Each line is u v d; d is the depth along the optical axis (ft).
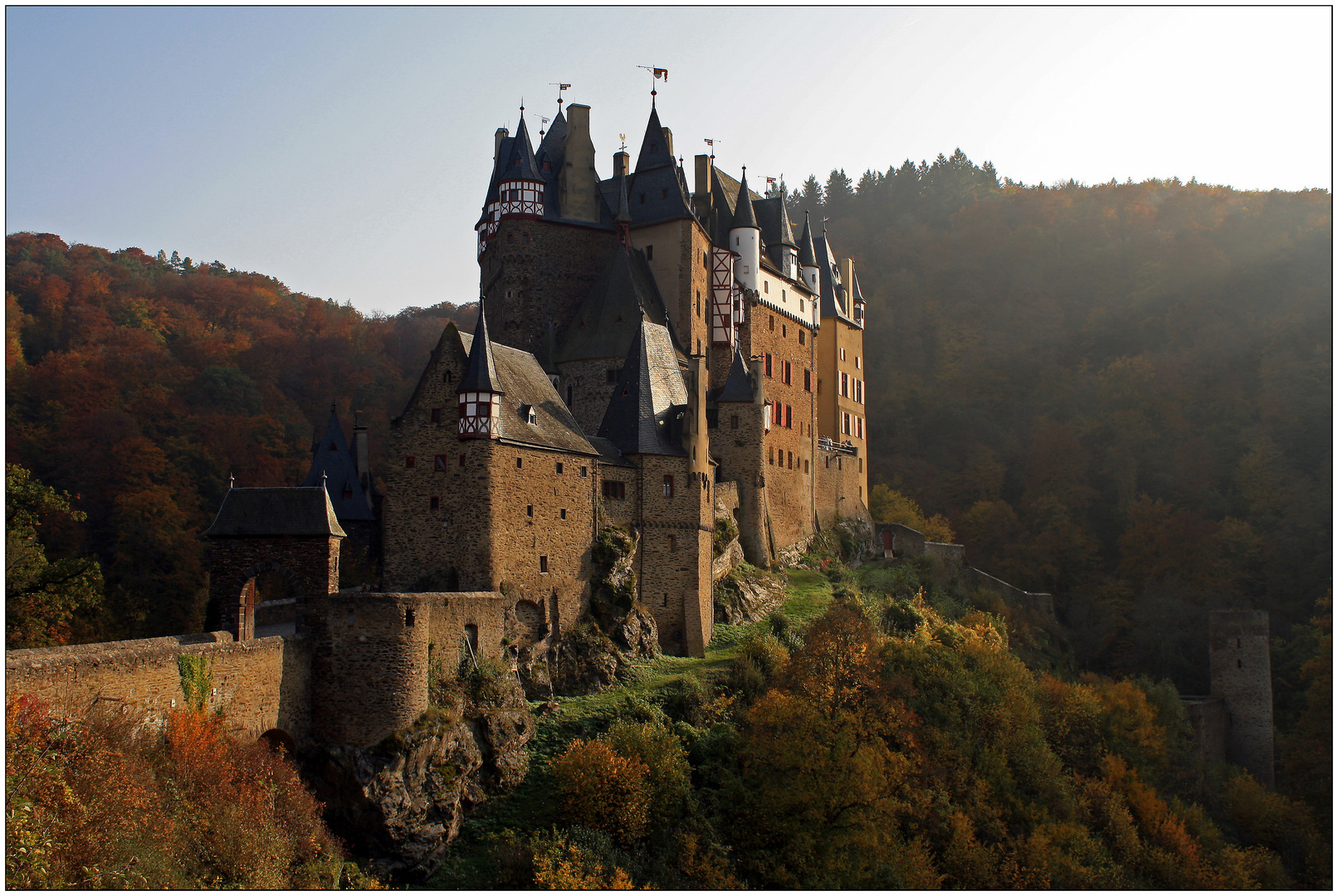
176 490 262.26
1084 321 463.01
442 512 165.17
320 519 136.05
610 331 229.66
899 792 167.02
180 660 109.09
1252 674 259.39
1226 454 363.35
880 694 181.47
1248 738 257.34
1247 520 337.11
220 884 98.63
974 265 506.48
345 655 134.10
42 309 333.83
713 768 154.10
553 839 134.51
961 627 237.66
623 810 138.31
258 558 136.26
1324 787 246.68
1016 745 192.54
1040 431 393.70
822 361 316.81
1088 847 181.27
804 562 265.34
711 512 205.46
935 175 596.29
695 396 207.82
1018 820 181.98
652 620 187.93
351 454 213.25
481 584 161.38
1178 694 265.75
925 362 463.83
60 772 88.89
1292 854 220.43
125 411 280.92
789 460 273.33
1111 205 522.47
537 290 237.45
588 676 170.71
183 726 107.14
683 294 244.42
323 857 117.50
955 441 412.16
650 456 195.21
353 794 129.18
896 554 309.83
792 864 144.97
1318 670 268.82
